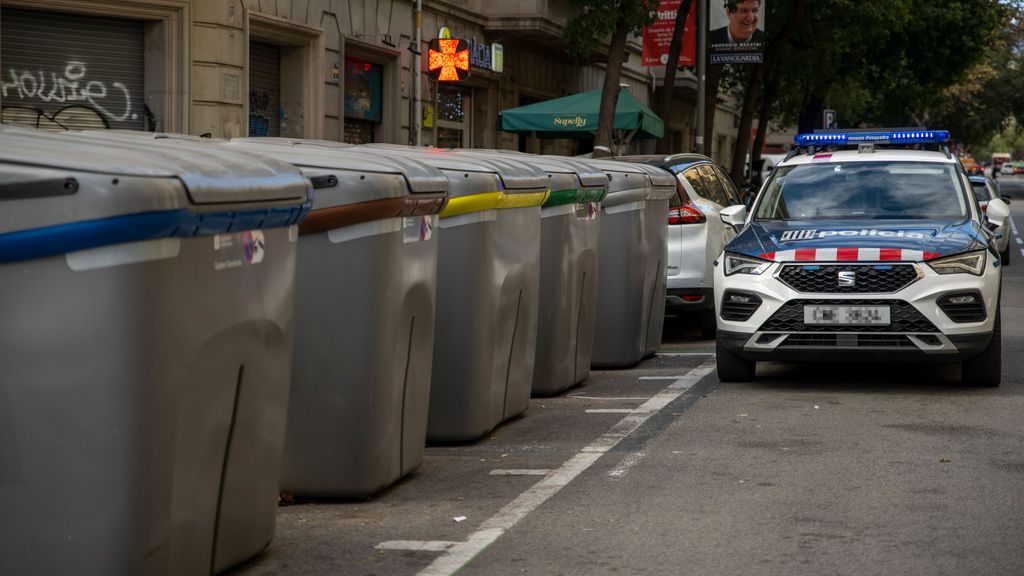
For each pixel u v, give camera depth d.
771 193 11.38
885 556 5.36
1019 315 16.22
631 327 11.41
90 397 4.09
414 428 6.91
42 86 17.44
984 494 6.49
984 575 5.09
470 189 7.57
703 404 9.43
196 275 4.34
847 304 9.55
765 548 5.49
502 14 28.27
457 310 7.79
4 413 4.10
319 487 6.34
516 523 5.97
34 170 4.00
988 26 42.38
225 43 18.66
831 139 12.36
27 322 4.07
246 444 4.90
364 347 6.23
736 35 26.97
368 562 5.33
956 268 9.52
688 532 5.77
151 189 4.01
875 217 10.83
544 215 9.52
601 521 6.00
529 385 9.01
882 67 41.91
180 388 4.31
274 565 5.28
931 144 12.34
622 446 7.87
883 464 7.24
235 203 4.45
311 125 21.30
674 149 51.09
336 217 6.08
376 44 23.39
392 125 24.56
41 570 4.17
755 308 9.79
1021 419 8.68
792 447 7.76
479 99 28.95
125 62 18.11
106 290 4.05
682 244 13.45
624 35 20.91
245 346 4.74
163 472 4.28
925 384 10.30
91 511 4.14
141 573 4.24
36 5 17.17
